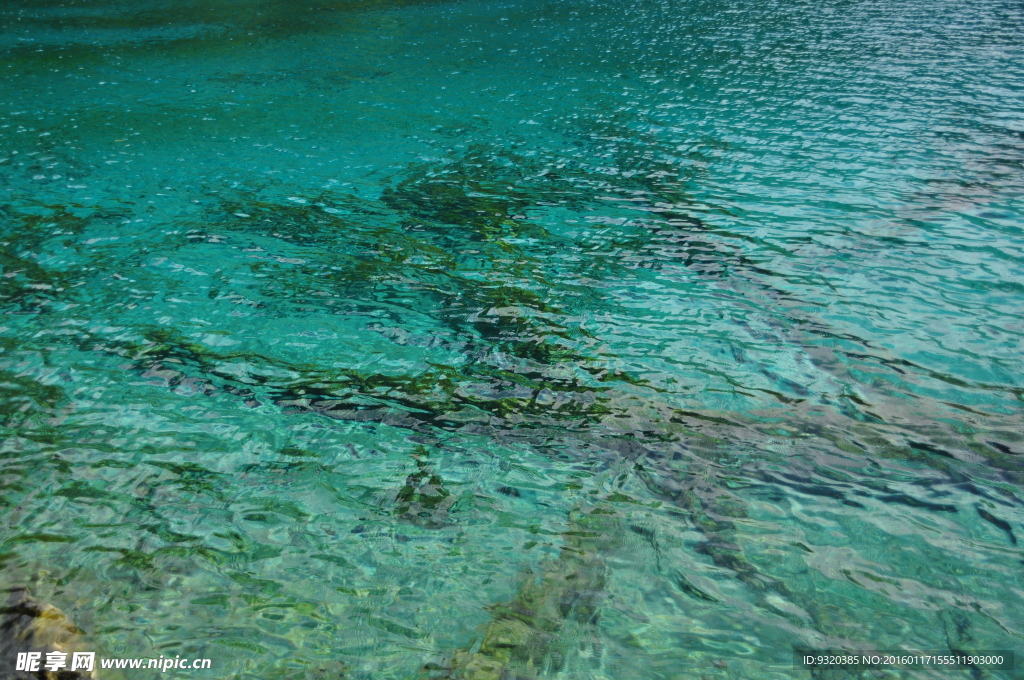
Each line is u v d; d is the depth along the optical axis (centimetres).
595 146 997
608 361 529
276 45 1623
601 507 397
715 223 753
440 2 2162
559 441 450
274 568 356
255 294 625
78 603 329
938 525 378
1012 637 315
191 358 534
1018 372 500
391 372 521
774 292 615
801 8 1886
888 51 1420
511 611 332
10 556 355
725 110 1126
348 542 373
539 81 1323
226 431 459
